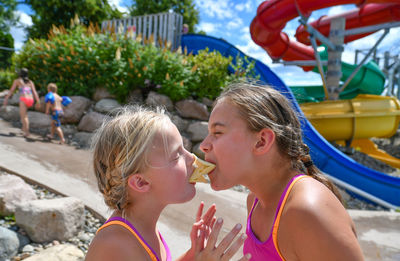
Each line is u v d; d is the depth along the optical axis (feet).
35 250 8.70
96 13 69.41
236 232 3.13
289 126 3.41
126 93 26.91
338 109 28.25
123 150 3.13
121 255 2.96
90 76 28.58
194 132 24.04
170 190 3.27
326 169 22.47
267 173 3.35
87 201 11.93
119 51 26.16
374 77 48.37
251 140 3.26
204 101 27.48
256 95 3.36
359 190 21.09
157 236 3.76
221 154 3.31
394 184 20.75
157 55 28.53
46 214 9.15
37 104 25.38
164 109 3.84
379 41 30.19
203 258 3.21
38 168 15.28
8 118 25.94
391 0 25.75
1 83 42.37
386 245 11.53
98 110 25.99
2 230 8.58
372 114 27.99
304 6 27.07
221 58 29.86
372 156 30.73
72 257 8.38
